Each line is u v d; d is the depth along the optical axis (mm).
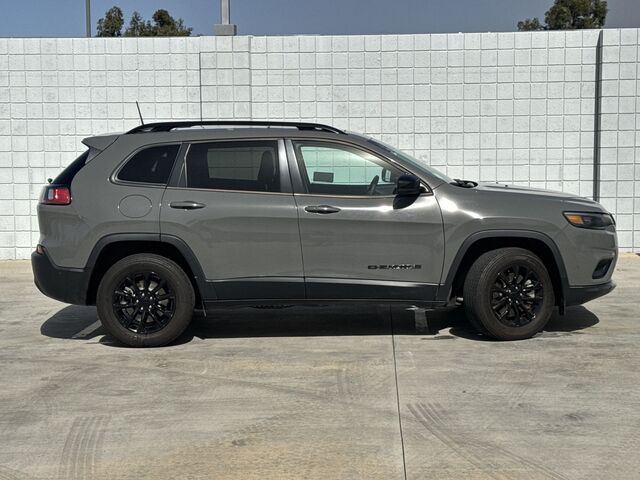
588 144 11641
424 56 11648
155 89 11930
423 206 6570
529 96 11602
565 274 6691
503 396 5312
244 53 11727
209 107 11836
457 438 4559
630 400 5207
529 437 4559
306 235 6555
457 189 6711
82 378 5918
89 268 6637
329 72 11766
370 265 6602
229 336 7234
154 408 5195
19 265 11781
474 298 6668
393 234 6562
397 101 11742
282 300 6672
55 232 6695
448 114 11711
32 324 7910
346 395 5391
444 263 6598
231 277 6629
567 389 5449
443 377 5766
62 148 12055
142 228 6590
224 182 6680
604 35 11289
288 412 5062
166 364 6285
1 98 11977
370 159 6711
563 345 6660
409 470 4117
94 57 11906
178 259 6848
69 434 4742
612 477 4008
